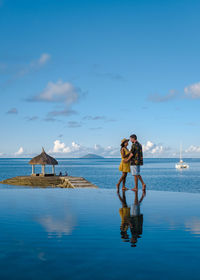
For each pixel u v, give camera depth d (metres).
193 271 2.62
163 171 109.12
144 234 3.92
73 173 86.06
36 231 4.09
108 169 117.94
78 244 3.45
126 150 9.80
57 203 7.02
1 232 4.04
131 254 3.08
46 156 25.08
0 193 9.63
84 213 5.55
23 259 2.93
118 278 2.46
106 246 3.36
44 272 2.59
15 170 107.75
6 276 2.49
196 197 8.30
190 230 4.15
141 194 9.13
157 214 5.41
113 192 9.79
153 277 2.48
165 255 3.05
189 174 89.06
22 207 6.35
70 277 2.47
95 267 2.71
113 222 4.69
